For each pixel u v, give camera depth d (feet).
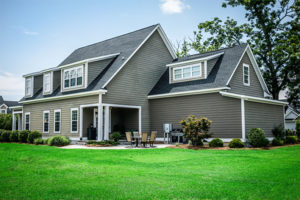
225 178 26.68
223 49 75.66
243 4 101.35
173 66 74.79
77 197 21.06
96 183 25.14
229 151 48.44
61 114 74.43
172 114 70.33
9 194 22.24
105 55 72.23
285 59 93.56
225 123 59.77
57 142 62.28
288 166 32.22
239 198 20.36
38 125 83.25
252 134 55.52
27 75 90.58
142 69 75.20
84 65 69.56
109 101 65.57
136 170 31.09
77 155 43.60
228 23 110.52
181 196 20.89
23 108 90.99
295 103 104.99
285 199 20.16
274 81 99.76
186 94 67.21
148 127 75.00
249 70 72.02
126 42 80.74
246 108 58.59
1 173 30.55
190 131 55.31
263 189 22.63
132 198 20.53
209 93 63.16
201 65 68.64
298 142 71.20
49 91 80.38
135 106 71.67
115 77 67.56
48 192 22.62
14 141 77.97
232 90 64.39
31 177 28.35
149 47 78.28
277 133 67.15
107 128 64.03
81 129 67.41
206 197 20.65
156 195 21.16
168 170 30.99
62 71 76.07
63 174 29.48
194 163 35.53
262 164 34.06
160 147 56.95
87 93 65.26
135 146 59.21
